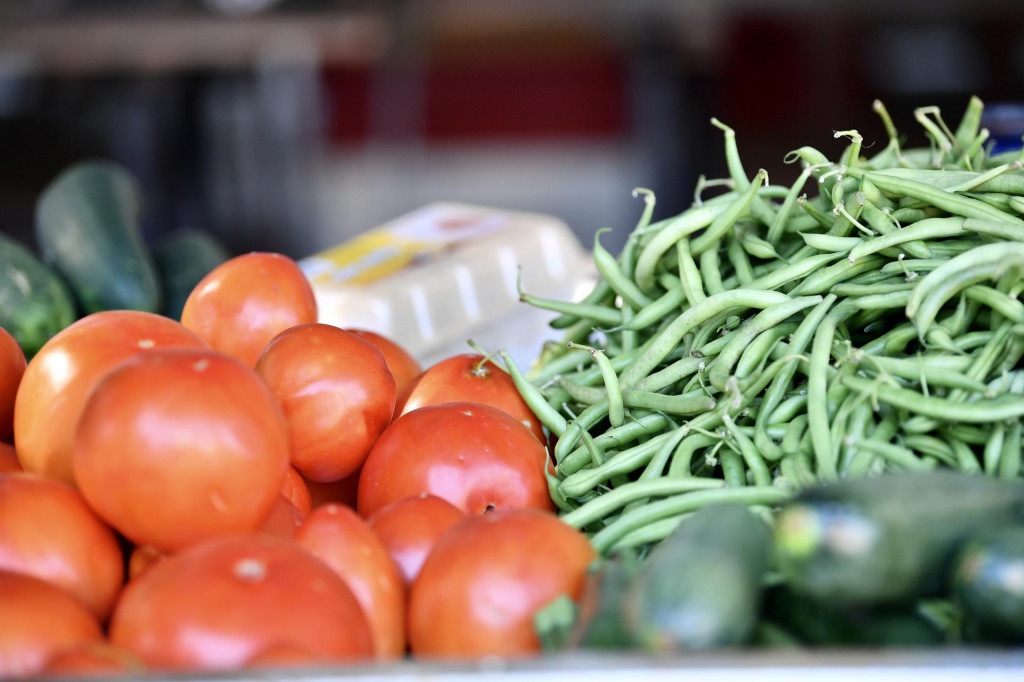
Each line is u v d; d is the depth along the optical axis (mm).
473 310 1751
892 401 833
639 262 1070
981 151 1119
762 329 925
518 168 5238
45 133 4383
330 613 624
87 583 717
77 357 808
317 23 4457
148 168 4473
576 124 5148
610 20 4855
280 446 724
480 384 1053
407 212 5020
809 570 604
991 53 4512
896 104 4594
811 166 1007
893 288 913
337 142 5121
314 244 4793
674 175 4773
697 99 4730
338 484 1009
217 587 615
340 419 928
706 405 920
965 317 894
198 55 4430
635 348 1086
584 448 963
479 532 730
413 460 903
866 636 608
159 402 677
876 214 972
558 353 1205
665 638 577
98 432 681
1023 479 759
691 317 970
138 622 614
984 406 807
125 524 703
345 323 1622
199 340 878
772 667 537
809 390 860
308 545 712
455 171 5234
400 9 4820
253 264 1069
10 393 926
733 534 637
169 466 673
